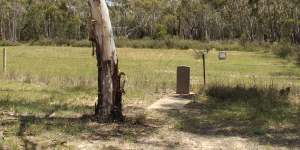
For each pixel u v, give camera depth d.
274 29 82.69
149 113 12.34
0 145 8.66
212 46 64.19
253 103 13.92
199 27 91.19
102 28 10.61
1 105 12.70
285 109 13.03
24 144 8.85
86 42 67.62
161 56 45.59
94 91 16.12
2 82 17.97
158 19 90.38
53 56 42.28
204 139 9.76
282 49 48.69
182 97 15.18
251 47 61.16
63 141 9.14
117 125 10.57
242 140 9.74
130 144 9.18
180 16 91.19
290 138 9.95
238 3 87.00
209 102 14.22
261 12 80.94
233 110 12.90
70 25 85.25
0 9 85.75
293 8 78.31
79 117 11.42
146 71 27.72
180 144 9.32
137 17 90.31
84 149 8.73
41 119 11.04
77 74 24.11
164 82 18.08
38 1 86.94
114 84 10.83
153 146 9.11
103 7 10.58
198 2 90.69
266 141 9.69
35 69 27.94
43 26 86.38
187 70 15.85
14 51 50.62
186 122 11.28
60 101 13.89
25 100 13.79
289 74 27.09
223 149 9.03
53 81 18.11
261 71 29.17
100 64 10.80
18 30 86.31
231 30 88.62
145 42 66.00
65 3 86.06
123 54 48.16
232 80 20.92
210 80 20.80
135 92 15.80
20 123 10.41
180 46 63.81
